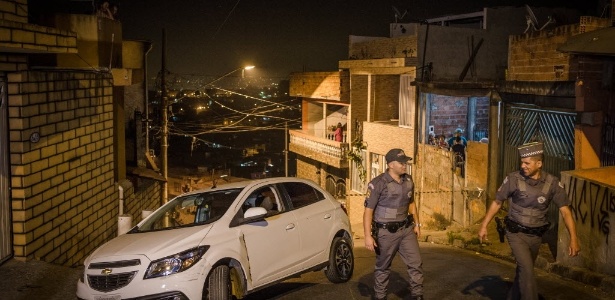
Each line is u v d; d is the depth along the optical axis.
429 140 19.00
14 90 8.00
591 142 10.49
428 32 19.81
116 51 11.92
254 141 60.38
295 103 60.06
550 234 10.81
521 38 14.02
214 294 6.25
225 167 51.00
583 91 10.33
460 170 16.31
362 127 24.09
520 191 5.58
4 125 7.93
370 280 8.15
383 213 6.05
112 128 11.66
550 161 12.03
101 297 6.06
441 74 19.98
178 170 47.28
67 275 8.23
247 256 6.66
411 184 6.08
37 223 8.49
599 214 7.40
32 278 7.81
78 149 9.91
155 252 6.13
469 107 18.91
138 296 5.93
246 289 6.60
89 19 10.77
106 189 11.36
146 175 14.51
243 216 6.91
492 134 14.17
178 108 49.72
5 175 7.96
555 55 12.72
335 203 8.41
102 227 11.12
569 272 7.79
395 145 21.25
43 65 10.05
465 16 24.12
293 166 55.53
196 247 6.21
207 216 7.02
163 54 17.81
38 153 8.50
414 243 6.11
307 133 29.27
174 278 5.96
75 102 9.76
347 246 8.27
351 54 25.00
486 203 14.48
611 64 10.34
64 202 9.38
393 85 23.38
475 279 7.87
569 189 8.14
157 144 30.72
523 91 12.31
